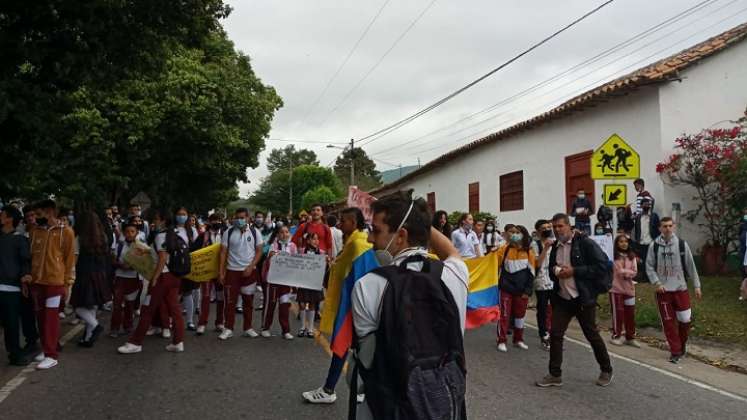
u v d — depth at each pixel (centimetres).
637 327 1018
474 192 2330
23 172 825
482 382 680
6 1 679
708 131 1300
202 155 2384
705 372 743
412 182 3200
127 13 747
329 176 7969
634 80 1303
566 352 851
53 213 746
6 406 575
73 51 738
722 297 1098
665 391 648
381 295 232
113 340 895
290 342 886
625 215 1377
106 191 2280
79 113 1648
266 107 2620
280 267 902
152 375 692
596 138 1541
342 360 586
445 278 243
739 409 587
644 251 1303
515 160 1973
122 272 925
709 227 1309
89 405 580
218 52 2533
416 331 227
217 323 995
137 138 1991
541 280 897
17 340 732
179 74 2142
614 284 906
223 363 751
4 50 700
